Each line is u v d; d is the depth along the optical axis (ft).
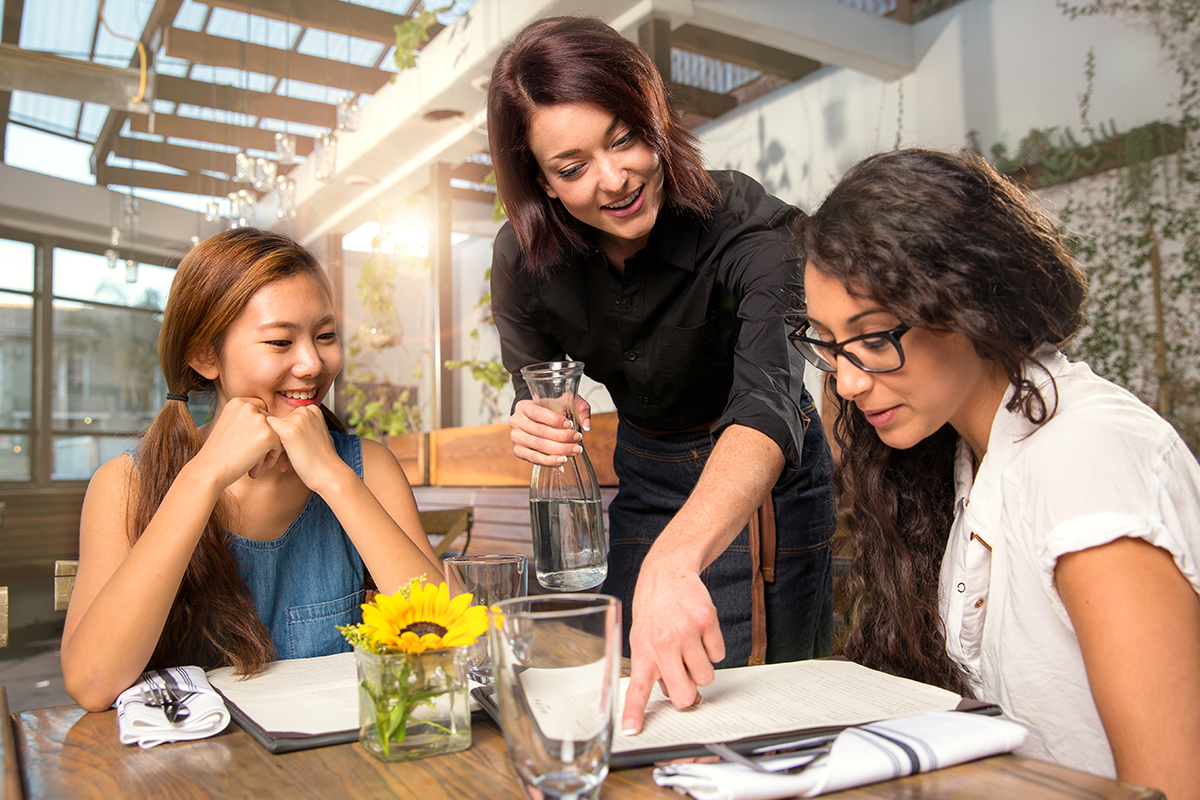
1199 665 2.06
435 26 17.13
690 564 2.68
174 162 24.99
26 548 22.43
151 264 30.37
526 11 14.28
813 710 2.39
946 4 17.93
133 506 3.72
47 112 23.85
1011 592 2.62
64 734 2.61
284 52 18.76
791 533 4.76
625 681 2.87
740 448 3.34
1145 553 2.20
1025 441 2.66
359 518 3.52
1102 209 15.83
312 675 3.12
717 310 4.62
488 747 2.31
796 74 19.81
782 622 4.77
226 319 3.75
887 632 3.37
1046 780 1.88
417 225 26.35
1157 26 14.97
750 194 4.56
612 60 3.85
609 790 1.94
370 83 19.88
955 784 1.87
